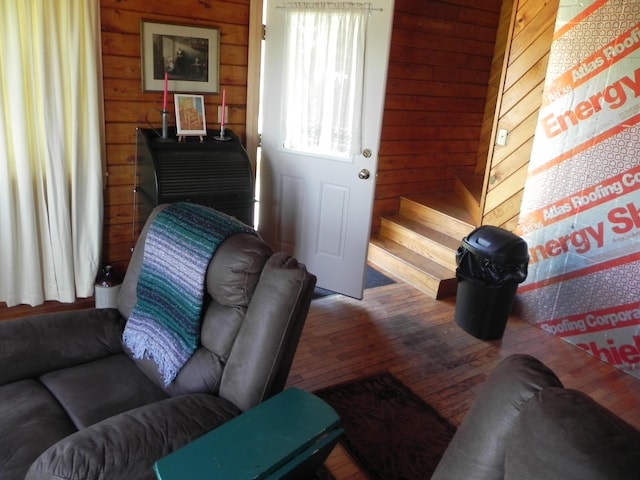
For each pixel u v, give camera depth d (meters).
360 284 3.48
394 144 4.36
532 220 3.23
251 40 3.33
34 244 2.86
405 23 4.03
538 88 3.09
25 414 1.46
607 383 2.74
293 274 1.48
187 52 3.13
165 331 1.70
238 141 3.23
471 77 4.59
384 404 2.41
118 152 3.07
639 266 2.72
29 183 2.75
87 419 1.48
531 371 1.10
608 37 2.69
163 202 2.80
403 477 1.98
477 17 4.40
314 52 3.23
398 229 4.29
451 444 1.18
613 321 2.88
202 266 1.62
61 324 1.79
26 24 2.56
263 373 1.48
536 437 0.94
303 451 1.25
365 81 3.12
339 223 3.43
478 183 4.61
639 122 2.62
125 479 1.18
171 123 3.20
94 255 3.06
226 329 1.58
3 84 2.59
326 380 2.57
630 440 0.86
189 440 1.31
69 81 2.74
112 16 2.83
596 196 2.87
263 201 3.69
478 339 3.10
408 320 3.28
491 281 2.95
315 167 3.41
